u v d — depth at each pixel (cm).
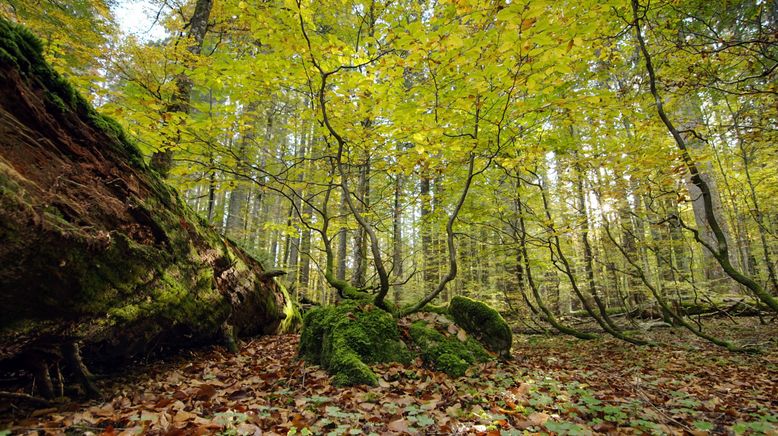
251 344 575
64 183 265
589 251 847
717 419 302
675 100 584
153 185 385
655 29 573
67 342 277
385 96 451
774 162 958
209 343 499
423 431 260
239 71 467
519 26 338
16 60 245
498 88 472
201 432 231
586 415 301
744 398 358
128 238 315
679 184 659
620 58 591
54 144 270
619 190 673
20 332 230
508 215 816
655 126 608
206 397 314
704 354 585
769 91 496
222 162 523
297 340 610
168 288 371
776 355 542
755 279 1045
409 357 447
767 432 246
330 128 480
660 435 253
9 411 260
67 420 248
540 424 270
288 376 401
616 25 596
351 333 436
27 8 623
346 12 764
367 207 745
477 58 395
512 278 1029
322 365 429
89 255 267
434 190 951
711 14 596
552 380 399
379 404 312
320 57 432
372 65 436
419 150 429
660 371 482
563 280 1145
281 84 506
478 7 356
